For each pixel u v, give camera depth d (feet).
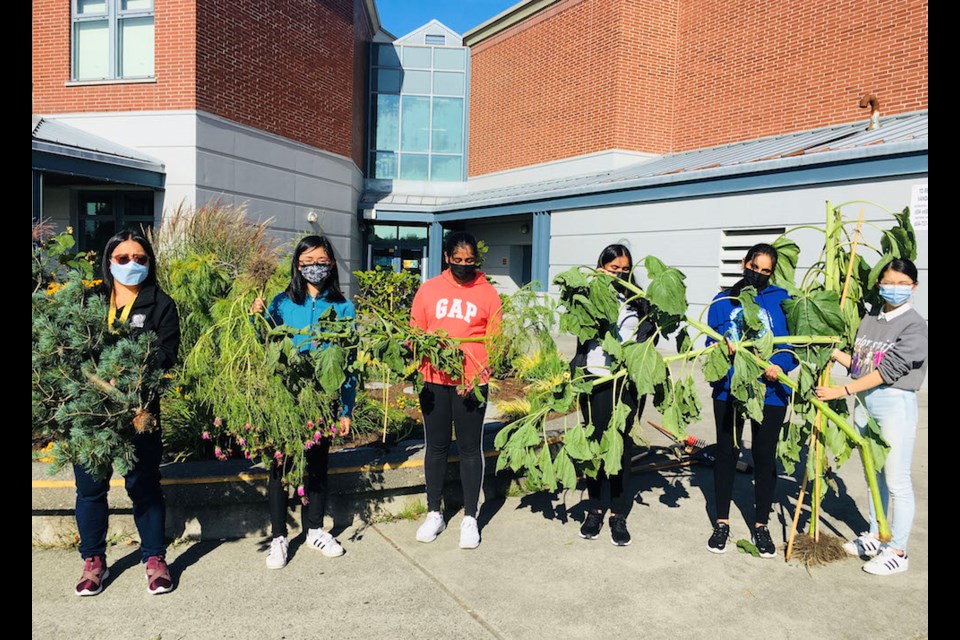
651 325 12.91
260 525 13.35
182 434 14.74
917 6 36.58
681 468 18.34
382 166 73.00
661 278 11.68
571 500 15.75
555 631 9.91
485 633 9.82
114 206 41.24
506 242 64.13
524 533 13.70
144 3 38.14
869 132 33.81
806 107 42.98
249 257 25.29
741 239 35.47
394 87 72.79
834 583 11.55
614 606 10.68
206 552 12.55
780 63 44.57
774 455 12.51
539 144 61.57
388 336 12.01
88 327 9.98
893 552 11.92
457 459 14.97
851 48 40.09
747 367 11.48
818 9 41.98
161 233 26.40
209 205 29.01
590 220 46.32
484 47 69.67
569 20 56.95
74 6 38.68
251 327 11.14
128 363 9.98
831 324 11.66
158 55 37.73
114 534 12.82
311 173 48.42
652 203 40.88
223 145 39.99
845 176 29.50
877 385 11.80
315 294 12.26
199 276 16.03
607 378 12.25
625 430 12.91
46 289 13.16
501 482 15.98
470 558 12.43
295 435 11.09
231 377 11.00
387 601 10.74
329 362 11.15
